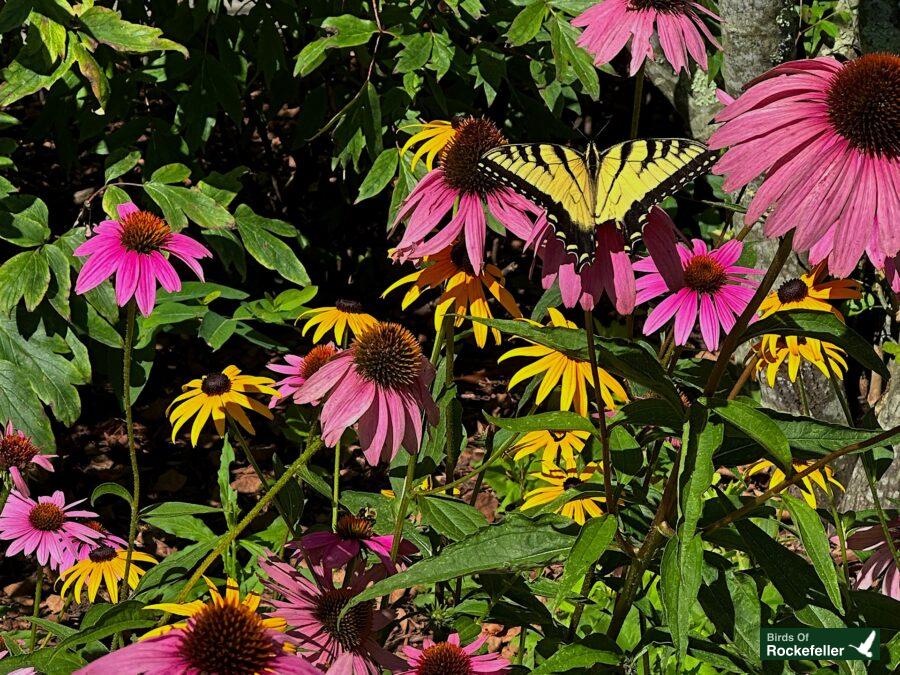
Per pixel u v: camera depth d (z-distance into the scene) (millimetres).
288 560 3146
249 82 4699
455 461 2465
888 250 1354
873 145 1386
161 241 2328
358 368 1902
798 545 3734
